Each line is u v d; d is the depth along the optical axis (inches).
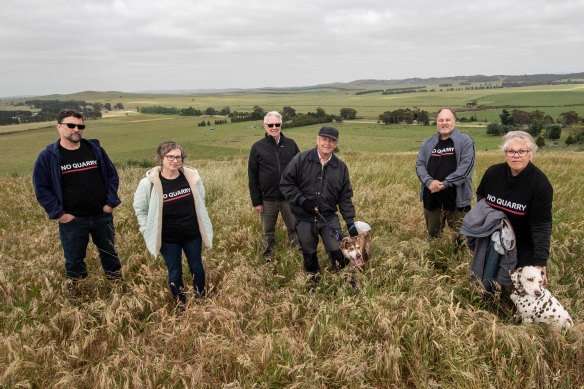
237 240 217.9
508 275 145.3
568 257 175.0
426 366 115.2
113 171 173.6
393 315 132.6
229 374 120.3
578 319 134.6
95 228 168.6
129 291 165.6
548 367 112.6
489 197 151.0
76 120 152.6
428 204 202.5
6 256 191.6
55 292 156.6
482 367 112.3
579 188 312.0
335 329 125.8
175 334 129.7
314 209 163.2
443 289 149.6
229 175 434.0
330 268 184.5
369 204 279.7
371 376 115.7
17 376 110.3
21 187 420.2
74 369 121.2
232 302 144.6
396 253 180.7
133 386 110.1
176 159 146.9
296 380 109.0
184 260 192.5
